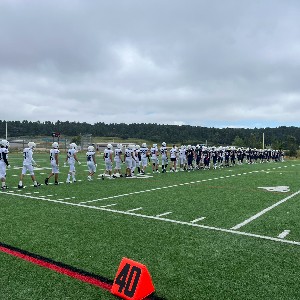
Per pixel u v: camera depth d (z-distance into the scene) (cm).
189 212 793
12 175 1597
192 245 548
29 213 769
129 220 709
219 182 1398
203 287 397
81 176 1590
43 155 3488
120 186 1239
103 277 424
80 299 366
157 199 963
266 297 372
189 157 2091
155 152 1925
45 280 413
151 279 396
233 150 2698
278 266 461
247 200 964
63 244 546
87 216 743
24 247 530
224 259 486
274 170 2125
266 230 643
